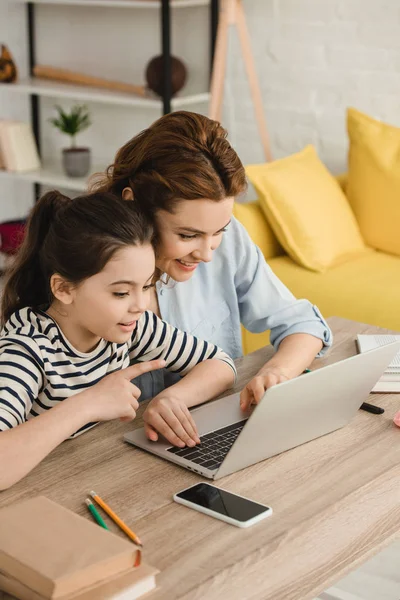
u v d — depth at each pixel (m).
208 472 1.26
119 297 1.31
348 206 3.38
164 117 1.49
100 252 1.27
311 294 3.03
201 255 1.47
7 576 0.97
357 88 3.72
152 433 1.37
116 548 0.98
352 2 3.65
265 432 1.26
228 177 1.42
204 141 1.42
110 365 1.47
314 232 3.16
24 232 1.47
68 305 1.36
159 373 1.71
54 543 0.99
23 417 1.29
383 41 3.60
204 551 1.08
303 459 1.33
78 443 1.37
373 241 3.37
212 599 1.01
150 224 1.33
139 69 4.41
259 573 1.07
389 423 1.47
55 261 1.32
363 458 1.34
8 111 4.77
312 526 1.15
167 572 1.03
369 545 1.19
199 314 1.82
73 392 1.39
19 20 4.68
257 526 1.13
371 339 1.81
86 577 0.94
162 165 1.41
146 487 1.24
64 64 4.68
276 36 3.90
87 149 4.30
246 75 4.03
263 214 3.29
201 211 1.41
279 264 3.20
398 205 3.26
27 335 1.35
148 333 1.58
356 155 3.38
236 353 1.89
